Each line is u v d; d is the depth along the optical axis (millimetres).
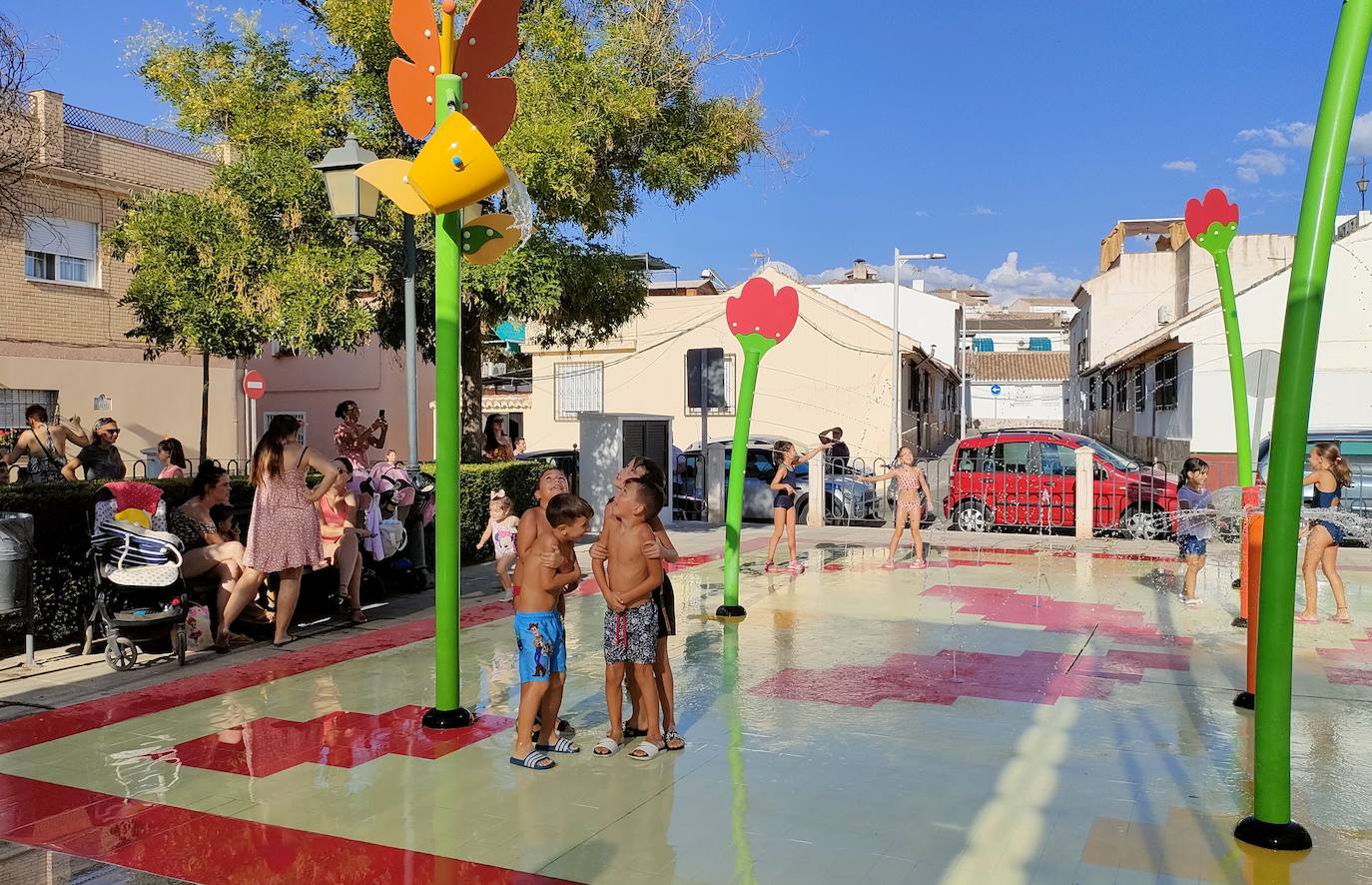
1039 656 7789
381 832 4406
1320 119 4098
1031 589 10922
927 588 10984
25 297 19625
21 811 4645
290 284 11797
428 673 7148
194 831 4414
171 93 12875
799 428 28438
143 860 4125
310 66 13453
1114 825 4496
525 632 5246
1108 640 8359
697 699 6562
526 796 4832
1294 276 4168
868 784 5000
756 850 4219
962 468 16609
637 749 5359
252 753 5461
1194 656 7793
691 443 28609
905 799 4801
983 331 73312
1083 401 45156
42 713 6176
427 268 13180
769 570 12227
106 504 7426
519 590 5312
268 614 8500
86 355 20812
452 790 4906
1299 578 11281
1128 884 3926
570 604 9969
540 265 12914
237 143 12930
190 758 5375
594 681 7055
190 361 23188
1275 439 4219
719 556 13539
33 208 17922
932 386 42094
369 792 4883
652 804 4730
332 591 9180
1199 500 10047
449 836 4363
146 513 7602
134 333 17031
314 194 12094
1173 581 11477
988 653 7887
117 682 6887
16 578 6934
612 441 15633
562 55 12859
